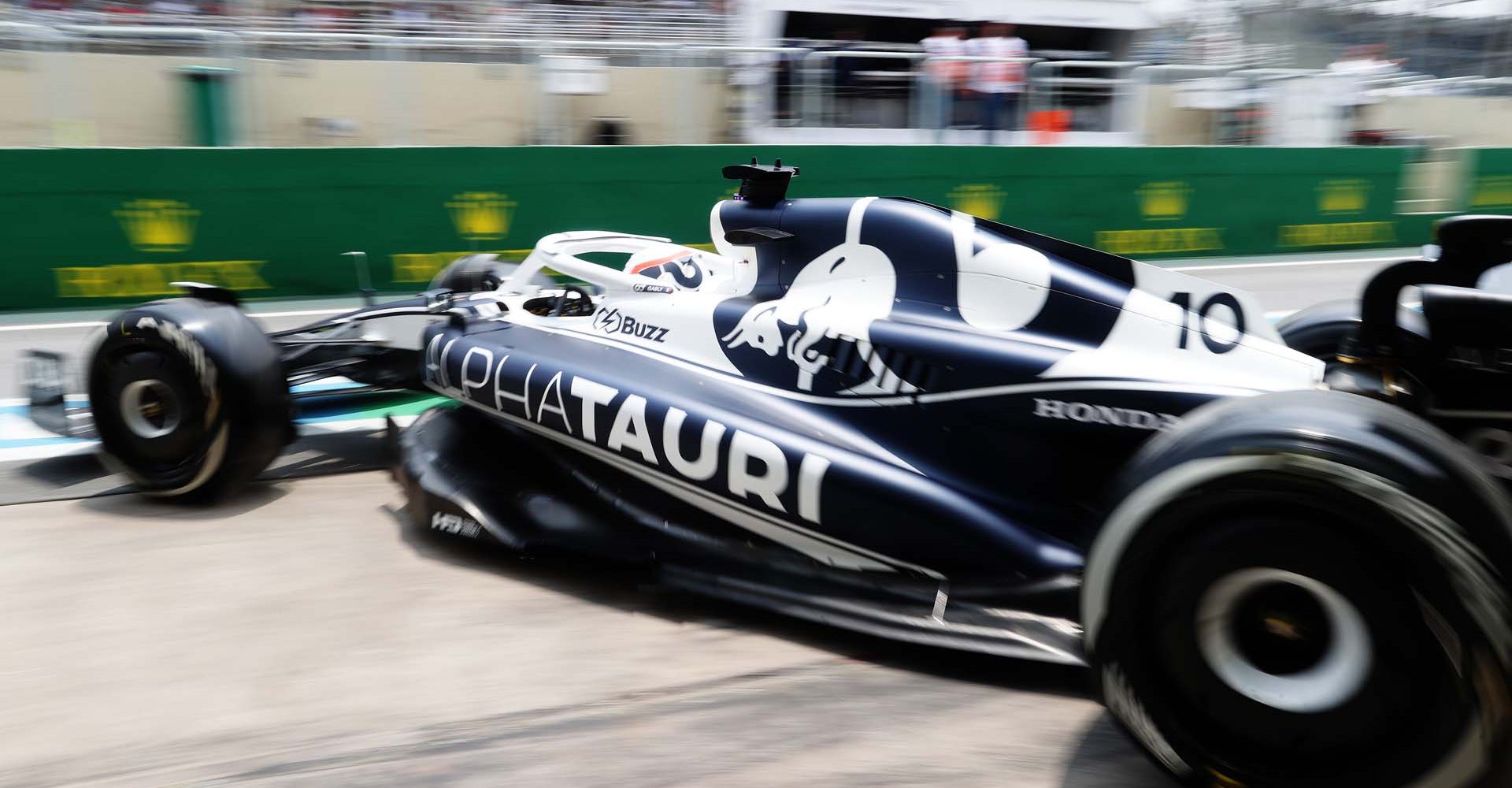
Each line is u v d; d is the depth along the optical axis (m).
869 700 2.73
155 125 9.67
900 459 3.21
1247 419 2.11
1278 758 2.07
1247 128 12.55
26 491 4.36
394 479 4.16
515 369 3.87
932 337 3.30
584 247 5.02
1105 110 11.93
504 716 2.66
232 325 4.07
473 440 4.03
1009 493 3.11
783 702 2.72
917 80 11.12
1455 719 1.89
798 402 3.43
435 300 5.04
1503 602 1.86
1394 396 3.39
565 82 10.45
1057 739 2.53
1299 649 2.06
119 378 4.11
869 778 2.37
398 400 4.97
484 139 10.48
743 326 3.66
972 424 3.17
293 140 10.03
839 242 3.66
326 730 2.61
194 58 9.63
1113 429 2.99
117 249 8.56
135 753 2.52
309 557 3.71
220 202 8.77
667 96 10.72
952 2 12.16
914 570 3.06
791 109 10.88
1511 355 3.32
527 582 3.50
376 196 9.17
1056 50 12.63
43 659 2.98
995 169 11.17
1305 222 12.60
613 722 2.62
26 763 2.48
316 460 4.86
